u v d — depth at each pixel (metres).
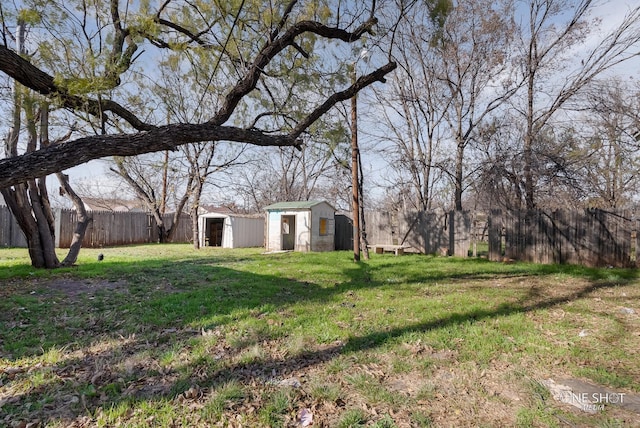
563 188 10.45
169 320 3.94
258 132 4.66
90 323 3.84
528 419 2.04
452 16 11.36
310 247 12.90
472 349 3.09
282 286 5.88
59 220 14.01
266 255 11.28
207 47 5.39
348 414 2.11
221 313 4.21
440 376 2.61
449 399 2.29
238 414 2.12
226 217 16.05
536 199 11.35
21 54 4.14
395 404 2.23
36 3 3.80
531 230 9.30
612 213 8.18
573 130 11.77
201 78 6.36
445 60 12.25
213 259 10.02
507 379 2.55
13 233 13.71
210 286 5.80
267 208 14.03
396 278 6.81
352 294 5.33
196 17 5.14
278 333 3.50
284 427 2.00
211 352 3.05
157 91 6.78
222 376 2.61
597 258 8.34
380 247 12.15
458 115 12.62
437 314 4.16
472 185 12.47
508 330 3.57
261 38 5.07
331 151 6.71
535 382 2.49
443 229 11.35
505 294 5.29
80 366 2.78
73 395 2.33
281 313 4.23
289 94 5.72
